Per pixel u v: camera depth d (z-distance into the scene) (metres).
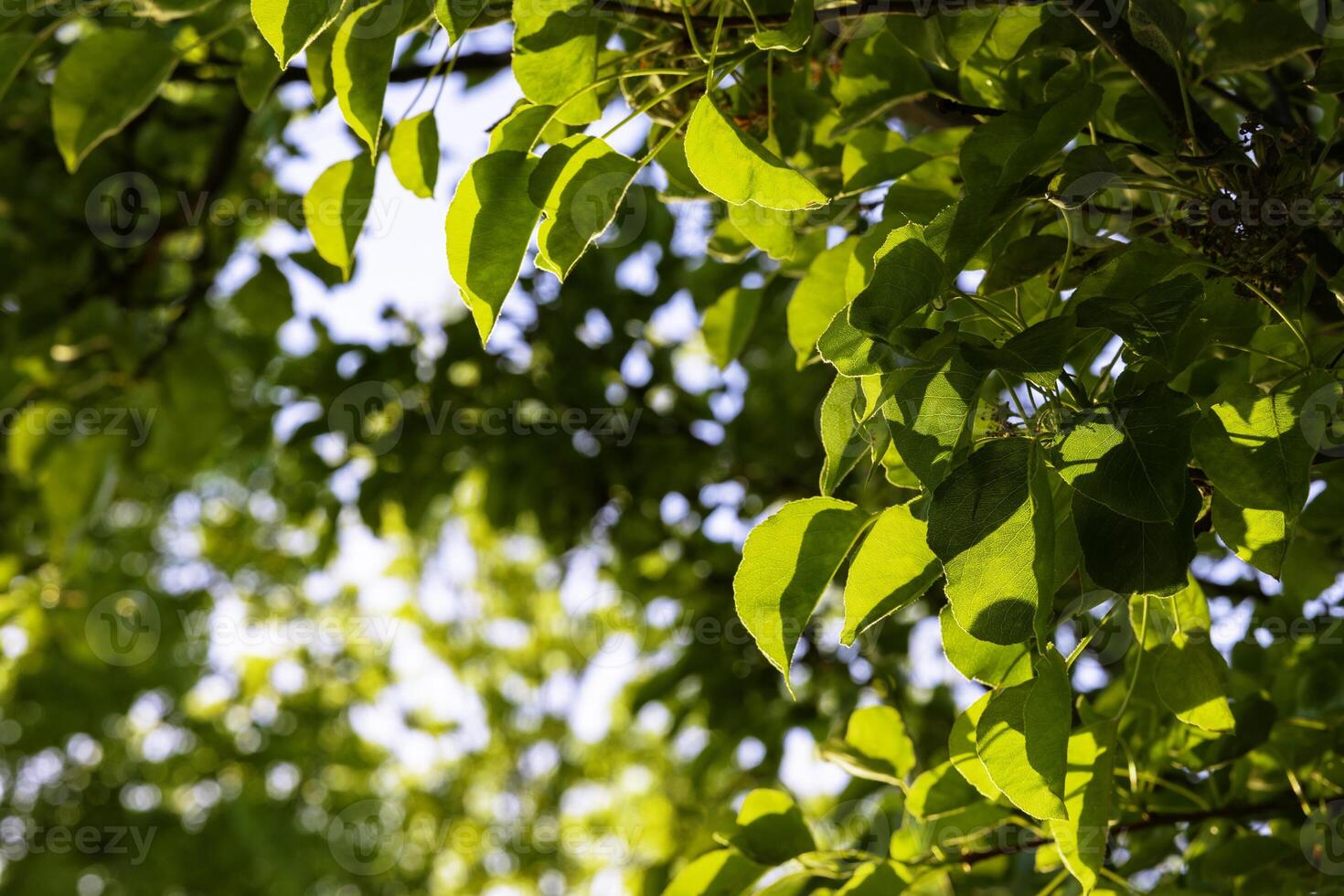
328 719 7.80
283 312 3.12
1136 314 0.87
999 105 1.42
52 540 4.54
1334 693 1.64
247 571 7.50
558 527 3.58
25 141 3.32
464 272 1.01
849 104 1.45
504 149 1.10
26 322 3.44
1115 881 1.44
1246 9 1.21
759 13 1.31
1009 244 1.12
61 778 7.52
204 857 7.33
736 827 1.52
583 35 1.11
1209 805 1.67
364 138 1.12
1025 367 0.82
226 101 3.52
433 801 8.41
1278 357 1.07
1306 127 1.13
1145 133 1.25
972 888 1.92
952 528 0.84
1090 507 0.88
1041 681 0.94
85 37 1.49
